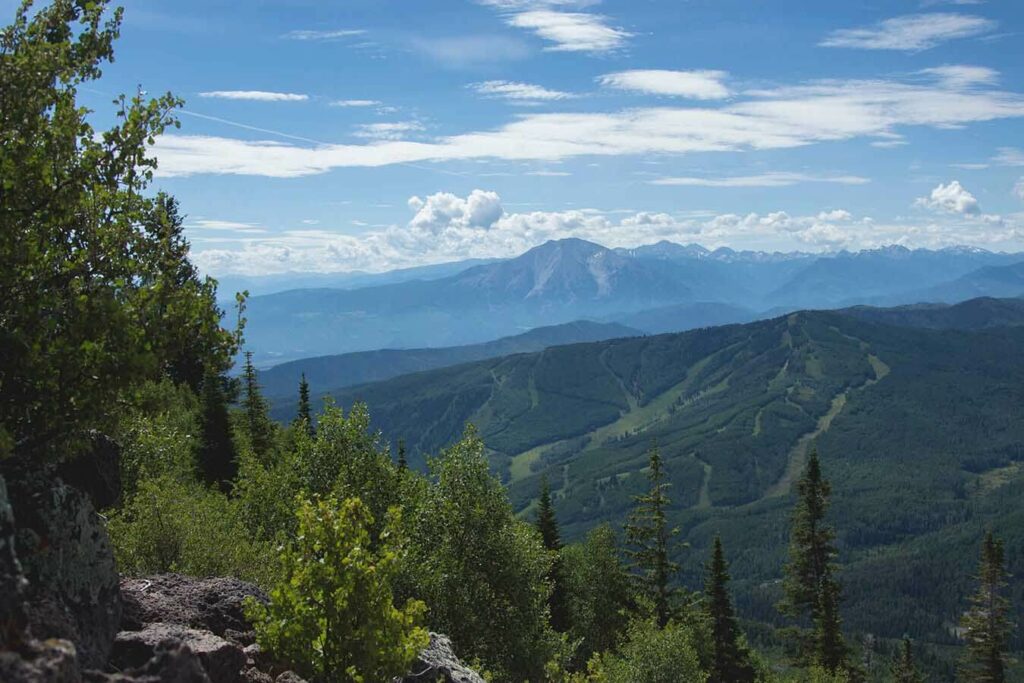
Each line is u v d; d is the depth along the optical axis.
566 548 68.62
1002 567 74.44
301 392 71.69
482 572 30.72
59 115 13.22
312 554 12.79
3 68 12.76
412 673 17.39
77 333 11.95
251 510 32.34
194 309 12.95
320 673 12.27
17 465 12.11
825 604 66.38
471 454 31.84
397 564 13.20
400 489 33.44
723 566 62.56
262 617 12.85
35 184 12.84
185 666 10.11
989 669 73.38
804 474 68.56
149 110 14.14
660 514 62.38
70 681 8.34
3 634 8.41
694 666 46.59
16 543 10.80
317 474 32.53
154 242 14.41
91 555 12.19
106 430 13.69
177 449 35.44
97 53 14.98
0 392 11.98
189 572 20.14
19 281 12.52
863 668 67.75
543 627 33.50
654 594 61.56
